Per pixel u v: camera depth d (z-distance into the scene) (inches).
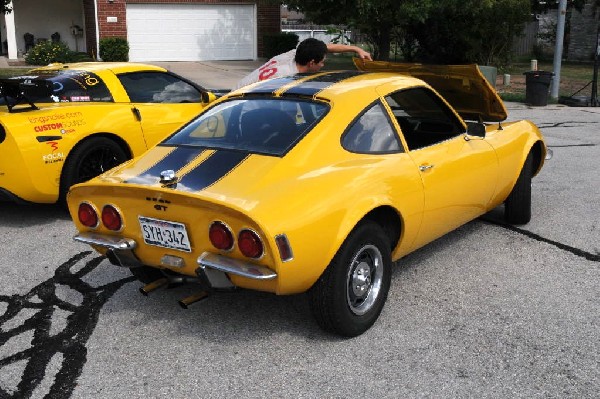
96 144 253.4
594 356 142.9
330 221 137.3
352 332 149.6
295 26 1979.6
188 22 1066.7
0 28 1072.2
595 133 459.2
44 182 236.7
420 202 165.9
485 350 145.6
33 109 238.1
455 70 209.2
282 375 136.1
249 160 144.7
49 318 165.8
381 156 159.3
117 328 159.3
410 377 134.6
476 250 212.2
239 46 1103.6
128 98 273.7
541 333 153.6
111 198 147.7
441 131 190.5
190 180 141.5
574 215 251.6
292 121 155.3
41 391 131.5
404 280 187.2
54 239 230.2
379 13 768.9
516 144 216.2
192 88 305.4
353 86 167.9
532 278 188.4
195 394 129.6
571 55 1282.0
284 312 166.4
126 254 151.6
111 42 975.0
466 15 876.6
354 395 128.3
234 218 129.5
